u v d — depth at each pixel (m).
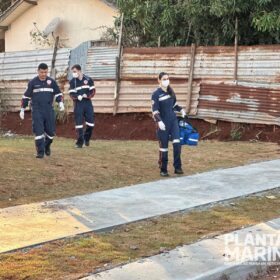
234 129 16.05
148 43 19.16
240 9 16.25
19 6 25.31
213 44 17.81
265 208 8.11
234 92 16.14
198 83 16.75
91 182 9.70
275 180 10.02
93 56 18.52
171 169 11.09
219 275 5.45
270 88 15.59
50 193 8.80
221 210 7.93
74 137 17.89
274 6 16.31
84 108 13.68
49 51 19.45
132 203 8.20
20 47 26.34
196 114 16.77
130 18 19.02
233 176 10.38
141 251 6.07
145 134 17.09
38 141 11.48
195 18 17.34
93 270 5.49
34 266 5.56
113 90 18.12
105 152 12.82
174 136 10.48
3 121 20.16
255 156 12.82
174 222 7.26
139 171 10.79
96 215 7.47
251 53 15.91
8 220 7.18
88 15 24.09
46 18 25.30
